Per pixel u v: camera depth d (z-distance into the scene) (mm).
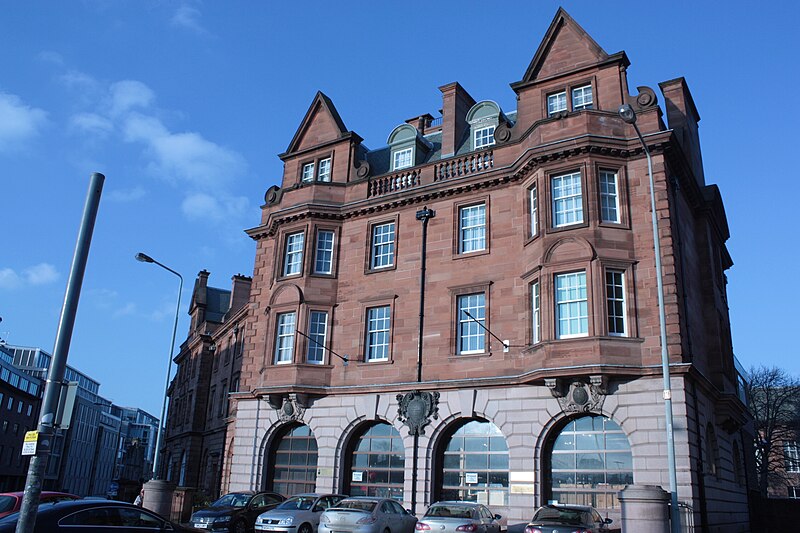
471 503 19281
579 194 24562
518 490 23172
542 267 24094
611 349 22188
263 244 33531
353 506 20250
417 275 28141
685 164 25672
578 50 27453
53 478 111375
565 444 23141
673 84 30312
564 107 27031
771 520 33031
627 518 16453
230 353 46938
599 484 22125
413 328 27500
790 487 63656
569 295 23609
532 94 27875
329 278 30125
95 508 13922
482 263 26750
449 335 26562
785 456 62000
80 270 11086
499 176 27125
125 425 163500
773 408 57062
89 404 129500
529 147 26500
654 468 20984
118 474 154000
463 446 25359
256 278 32969
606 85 26266
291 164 34219
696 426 21906
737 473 30141
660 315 19141
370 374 27828
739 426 29250
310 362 29094
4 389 81938
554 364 22734
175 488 28469
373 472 26875
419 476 25312
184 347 62281
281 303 30297
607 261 23250
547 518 16766
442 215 28484
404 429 26188
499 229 26812
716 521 22625
